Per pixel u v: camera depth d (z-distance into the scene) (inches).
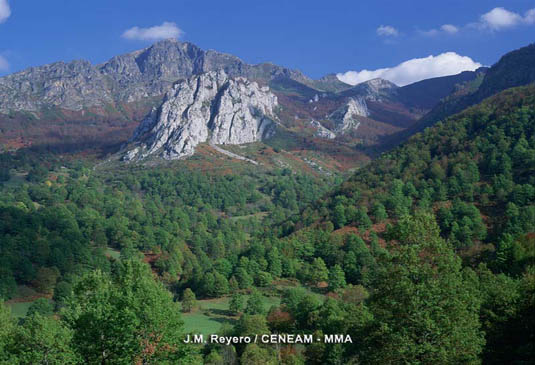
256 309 3380.9
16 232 5743.1
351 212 5285.4
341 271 4101.9
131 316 1310.3
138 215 7716.5
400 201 5088.6
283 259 4574.3
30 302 4443.9
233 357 2492.6
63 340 1555.1
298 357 2417.6
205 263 5310.0
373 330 1310.3
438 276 1230.9
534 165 4714.6
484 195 4616.1
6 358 1601.9
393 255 1289.4
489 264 3056.1
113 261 5708.7
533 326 1512.1
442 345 1162.6
